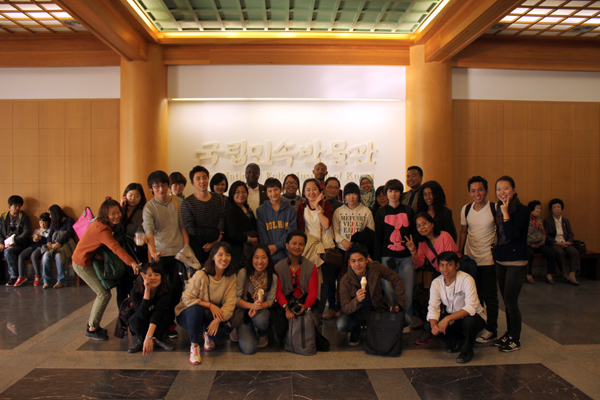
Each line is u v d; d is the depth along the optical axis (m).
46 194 6.34
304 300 3.39
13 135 6.34
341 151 6.52
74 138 6.34
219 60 6.18
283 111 6.51
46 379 2.76
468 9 4.69
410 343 3.48
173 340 3.55
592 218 6.61
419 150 6.19
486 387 2.67
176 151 6.47
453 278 3.20
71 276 6.12
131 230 3.71
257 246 3.30
